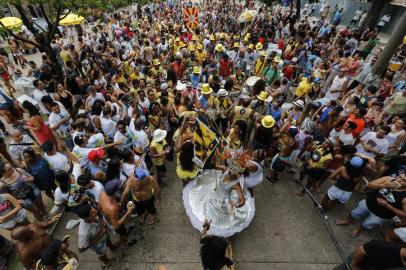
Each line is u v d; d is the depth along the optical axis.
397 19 22.06
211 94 7.88
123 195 4.77
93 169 5.53
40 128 6.48
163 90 8.39
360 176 5.04
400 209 4.46
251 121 7.17
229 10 31.98
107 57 12.03
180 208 6.07
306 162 5.98
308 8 31.39
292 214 5.91
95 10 9.64
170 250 5.16
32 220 5.80
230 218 4.88
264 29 19.50
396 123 6.31
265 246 5.23
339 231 5.52
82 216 3.84
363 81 10.62
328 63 11.02
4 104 7.02
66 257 3.65
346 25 27.45
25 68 14.58
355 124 6.08
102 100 7.50
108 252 5.12
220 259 3.05
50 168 5.59
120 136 6.36
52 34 9.17
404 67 10.99
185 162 5.21
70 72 9.59
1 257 4.81
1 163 4.89
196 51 12.84
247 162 4.63
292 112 7.49
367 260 3.78
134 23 25.95
